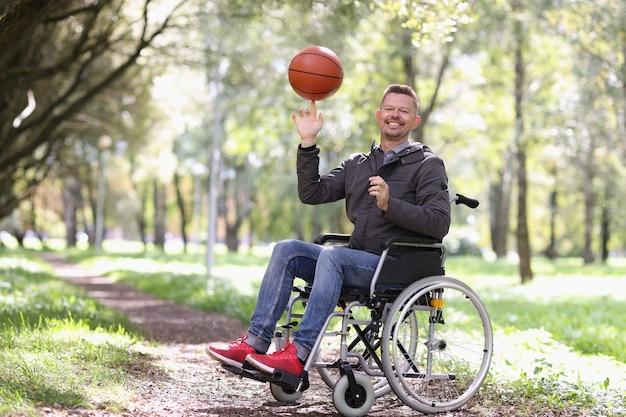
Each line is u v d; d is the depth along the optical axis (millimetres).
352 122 22719
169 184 68125
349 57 20656
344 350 4645
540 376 5609
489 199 51344
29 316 8047
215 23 16109
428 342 4895
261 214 57594
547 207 55344
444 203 4703
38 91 19297
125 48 18703
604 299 17469
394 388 4672
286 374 4484
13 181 24484
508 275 30766
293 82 5090
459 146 25531
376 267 4633
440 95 24328
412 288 4680
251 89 21078
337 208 30562
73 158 32219
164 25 15047
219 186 53344
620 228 49125
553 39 22156
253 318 4672
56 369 4777
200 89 23984
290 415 4625
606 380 5219
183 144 46094
